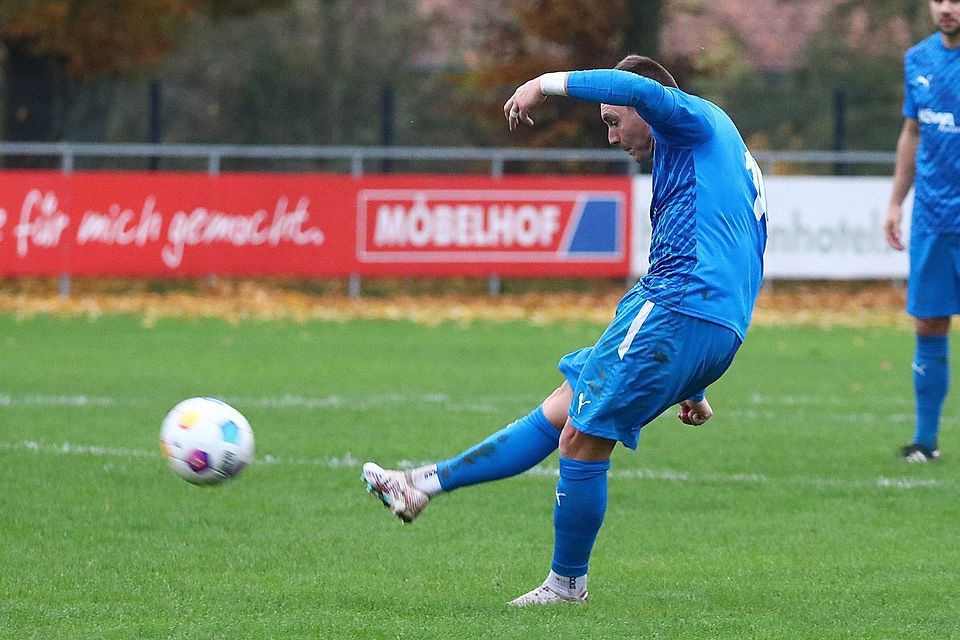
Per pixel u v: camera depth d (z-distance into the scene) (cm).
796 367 4703
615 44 8881
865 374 4534
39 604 1817
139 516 2397
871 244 6669
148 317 6028
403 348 5091
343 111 8750
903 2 11200
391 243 6388
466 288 7069
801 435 3338
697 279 1706
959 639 1667
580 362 1820
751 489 2706
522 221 6450
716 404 3853
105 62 8181
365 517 2417
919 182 2978
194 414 1895
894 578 2012
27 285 6819
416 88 9344
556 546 1820
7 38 7819
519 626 1695
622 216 6506
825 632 1692
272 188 6284
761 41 13438
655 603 1845
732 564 2106
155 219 6203
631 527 2380
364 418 3478
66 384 4012
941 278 2964
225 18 9350
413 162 7306
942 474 2870
